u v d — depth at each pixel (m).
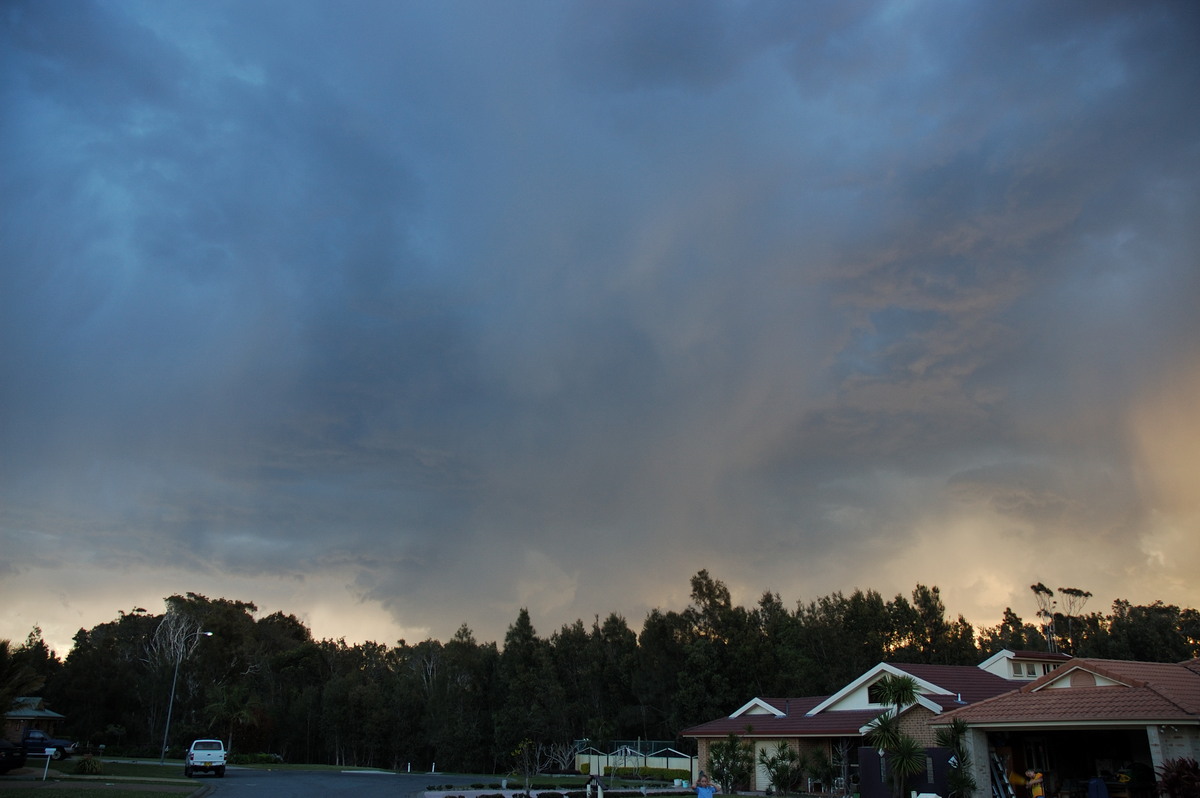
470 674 86.44
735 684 73.44
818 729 40.97
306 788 37.97
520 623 85.56
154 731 84.31
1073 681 28.42
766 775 42.84
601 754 69.75
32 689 45.59
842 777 38.50
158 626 102.44
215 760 45.34
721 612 79.62
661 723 77.62
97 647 98.00
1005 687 41.09
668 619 82.19
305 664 105.75
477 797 34.84
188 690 89.50
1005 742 32.25
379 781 47.72
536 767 67.69
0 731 43.09
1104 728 25.50
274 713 88.50
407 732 85.56
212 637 95.62
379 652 122.69
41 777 37.91
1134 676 27.45
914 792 28.52
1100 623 98.94
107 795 27.88
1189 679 28.88
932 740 35.53
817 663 77.44
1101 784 25.12
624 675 82.25
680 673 72.88
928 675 40.09
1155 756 23.86
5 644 44.75
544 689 79.62
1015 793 29.05
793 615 85.69
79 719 80.81
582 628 89.81
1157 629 82.12
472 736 80.12
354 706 87.44
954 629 85.25
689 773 55.69
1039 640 100.50
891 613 84.75
